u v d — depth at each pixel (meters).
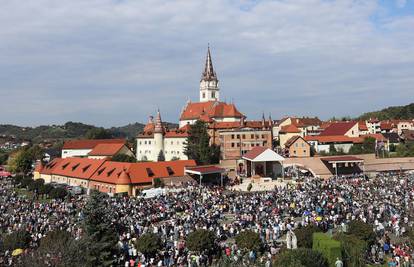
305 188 92.69
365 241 49.66
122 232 58.53
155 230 59.56
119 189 111.31
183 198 85.06
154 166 120.81
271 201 78.12
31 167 184.00
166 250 51.31
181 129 181.12
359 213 63.72
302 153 151.38
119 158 149.75
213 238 50.38
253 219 64.38
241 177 128.00
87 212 46.34
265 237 55.66
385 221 61.62
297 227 54.47
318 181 107.56
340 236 47.69
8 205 83.88
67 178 139.00
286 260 39.28
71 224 61.19
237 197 84.25
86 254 42.56
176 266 47.81
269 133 159.12
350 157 135.25
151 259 48.47
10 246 51.22
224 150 156.62
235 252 48.78
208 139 147.25
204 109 198.12
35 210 74.44
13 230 57.88
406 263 45.00
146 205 76.81
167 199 83.94
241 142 157.38
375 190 86.31
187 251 50.75
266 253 49.75
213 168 118.12
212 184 117.19
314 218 61.50
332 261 42.19
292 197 80.06
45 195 108.75
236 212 71.06
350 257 44.09
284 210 70.19
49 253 41.03
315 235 45.69
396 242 53.62
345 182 101.25
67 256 41.09
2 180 152.62
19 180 134.38
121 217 66.94
